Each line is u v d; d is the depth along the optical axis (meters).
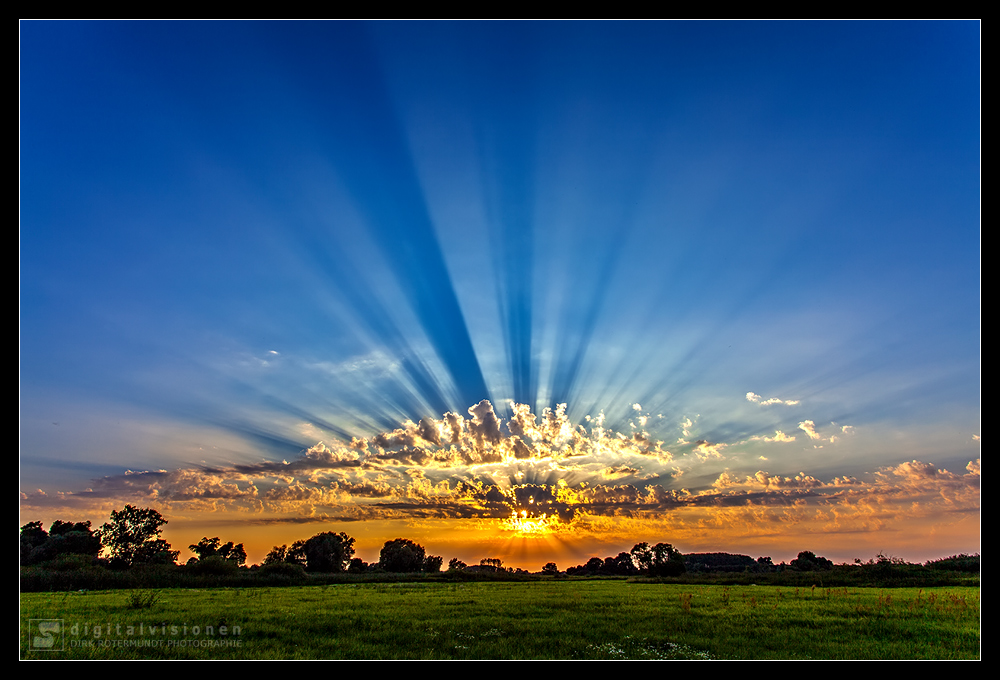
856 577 52.25
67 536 58.41
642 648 19.95
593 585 52.62
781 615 26.59
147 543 60.41
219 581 52.50
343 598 35.12
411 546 87.56
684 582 58.44
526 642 20.62
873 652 19.44
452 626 23.55
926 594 36.25
